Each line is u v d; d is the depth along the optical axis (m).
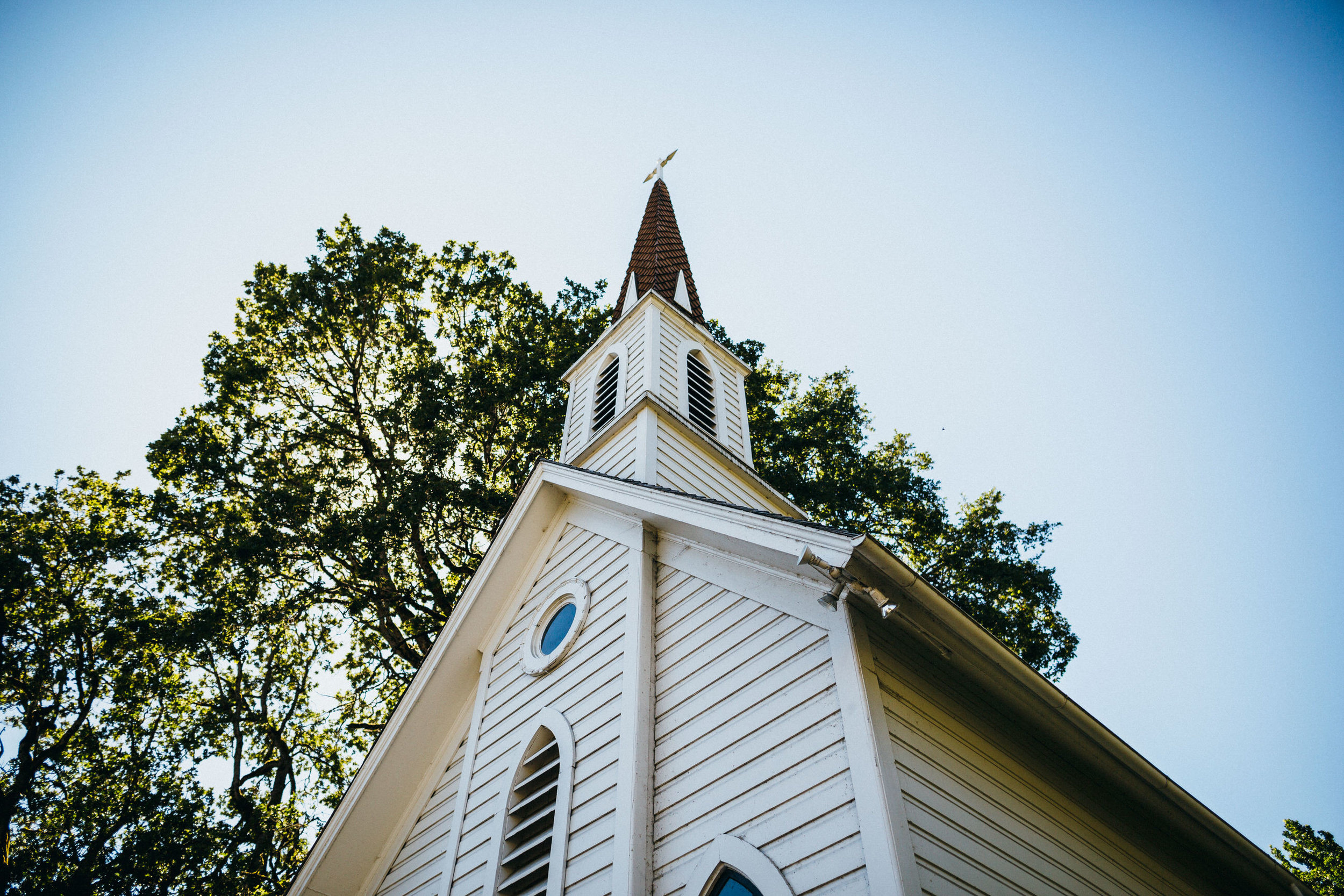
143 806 13.91
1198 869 8.05
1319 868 34.03
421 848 8.30
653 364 12.95
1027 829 5.59
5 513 16.53
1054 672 18.55
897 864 4.08
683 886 5.11
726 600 6.53
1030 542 19.44
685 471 11.09
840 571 5.03
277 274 19.59
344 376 19.62
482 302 20.91
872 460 21.03
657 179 22.64
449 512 17.56
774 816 4.91
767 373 22.56
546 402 19.81
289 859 15.53
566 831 6.14
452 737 9.23
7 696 15.29
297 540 16.41
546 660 7.99
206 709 16.75
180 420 17.62
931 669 5.76
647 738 6.14
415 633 17.92
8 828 13.91
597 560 8.38
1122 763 6.32
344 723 17.81
